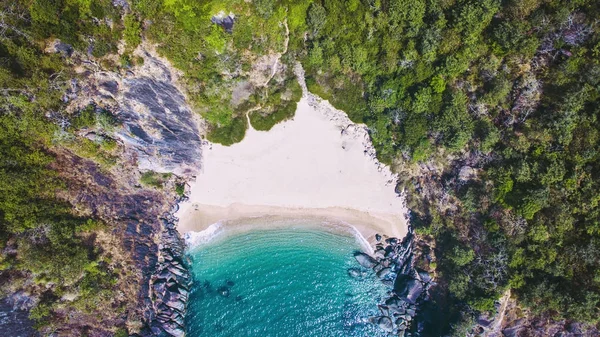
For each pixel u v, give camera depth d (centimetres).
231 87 4366
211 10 3803
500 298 4025
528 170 3591
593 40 3189
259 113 4609
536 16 3303
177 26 3809
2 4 3372
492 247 3953
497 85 3594
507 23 3409
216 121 4566
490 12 3444
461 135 3909
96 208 4331
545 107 3550
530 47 3381
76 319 4103
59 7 3491
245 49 4209
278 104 4600
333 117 4691
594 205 3416
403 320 4653
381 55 4134
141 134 4369
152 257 4622
